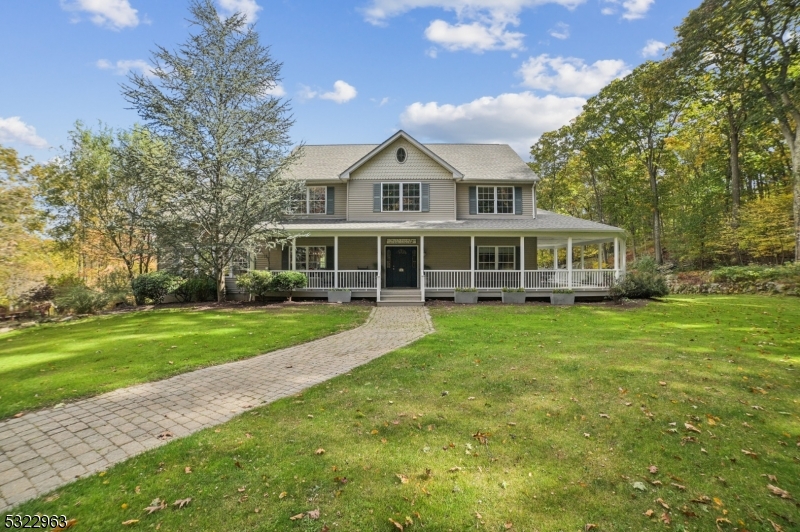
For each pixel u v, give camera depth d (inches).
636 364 248.7
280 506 112.2
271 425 167.8
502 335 354.3
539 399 193.3
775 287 682.2
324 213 755.4
